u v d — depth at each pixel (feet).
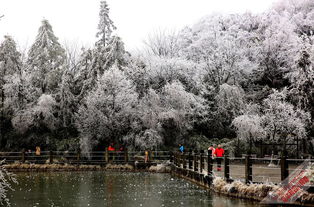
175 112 116.67
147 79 126.11
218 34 145.69
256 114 116.06
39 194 60.54
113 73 118.01
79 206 50.06
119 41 131.75
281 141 103.81
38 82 129.29
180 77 130.00
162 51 150.71
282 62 138.82
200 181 67.77
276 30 140.15
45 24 135.33
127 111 116.26
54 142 120.06
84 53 136.26
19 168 103.09
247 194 48.03
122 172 100.94
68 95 123.85
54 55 133.08
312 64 104.32
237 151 112.78
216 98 127.13
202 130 130.41
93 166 106.93
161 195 57.77
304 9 162.09
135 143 112.78
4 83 123.95
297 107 103.24
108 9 141.69
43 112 118.62
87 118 114.93
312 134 103.14
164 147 117.50
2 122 122.42
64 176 89.04
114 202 52.47
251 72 135.33
